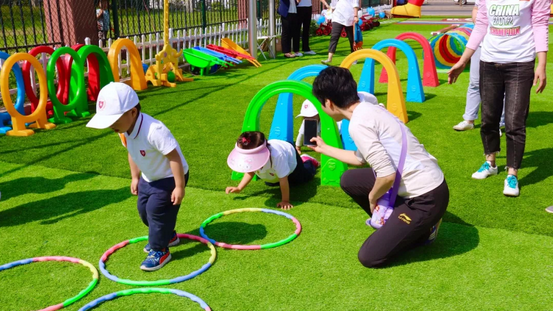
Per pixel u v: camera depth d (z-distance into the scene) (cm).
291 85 482
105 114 319
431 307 310
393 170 331
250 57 1238
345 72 343
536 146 612
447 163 562
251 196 487
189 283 340
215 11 1378
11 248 394
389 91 730
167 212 350
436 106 820
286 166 447
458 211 441
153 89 982
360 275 346
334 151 388
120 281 341
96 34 1090
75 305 318
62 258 371
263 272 352
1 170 562
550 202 455
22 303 323
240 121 744
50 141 666
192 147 627
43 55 812
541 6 448
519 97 463
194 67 1149
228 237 406
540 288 327
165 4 1007
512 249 377
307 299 320
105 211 457
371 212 400
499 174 526
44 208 464
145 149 335
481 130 512
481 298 318
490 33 479
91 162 584
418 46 1595
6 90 677
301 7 1378
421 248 381
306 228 416
